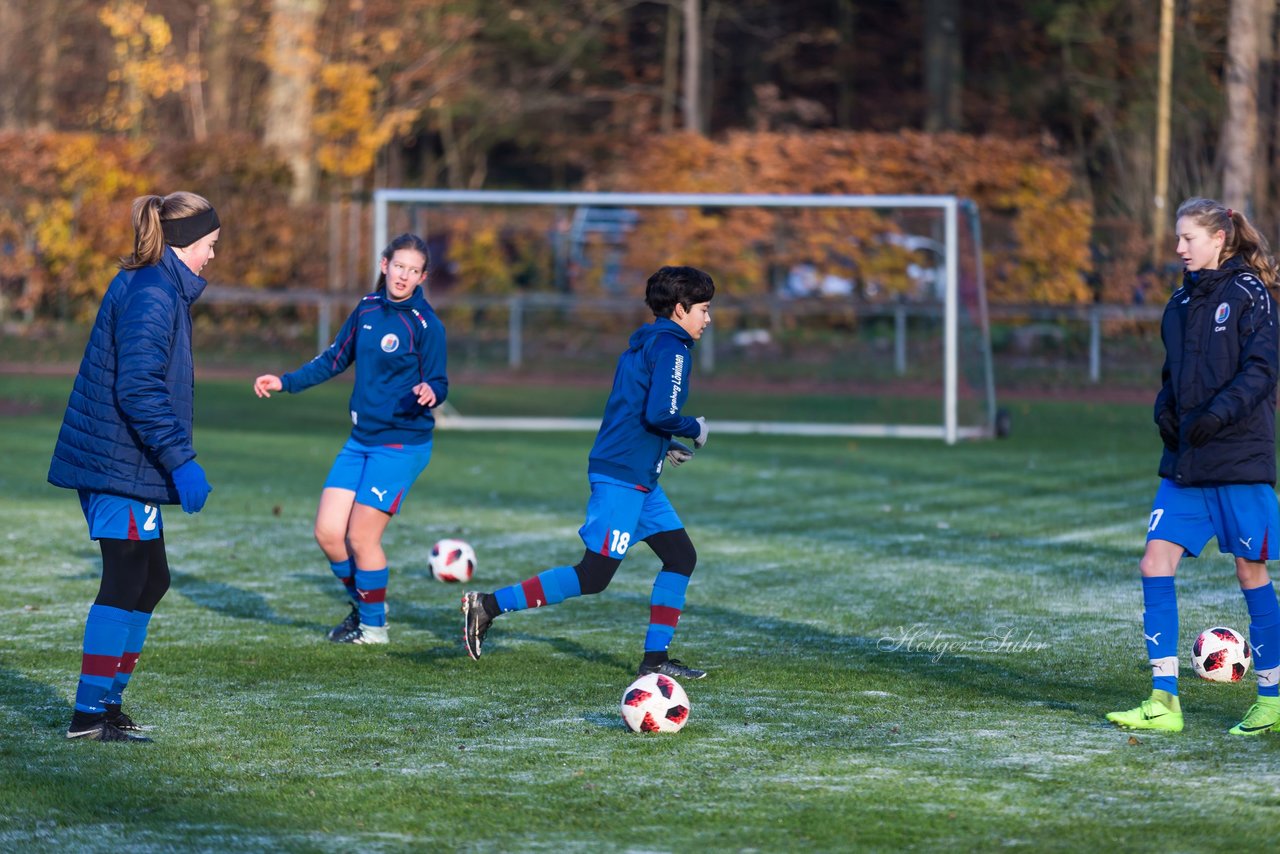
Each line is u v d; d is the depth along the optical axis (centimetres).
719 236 7750
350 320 2236
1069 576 2811
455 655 2164
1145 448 5169
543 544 3181
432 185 14075
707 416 6231
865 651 2180
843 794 1473
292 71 9625
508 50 13162
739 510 3731
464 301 7631
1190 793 1473
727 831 1360
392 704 1858
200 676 2009
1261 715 1698
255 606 2523
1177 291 1742
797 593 2653
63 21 10256
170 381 1642
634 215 7881
